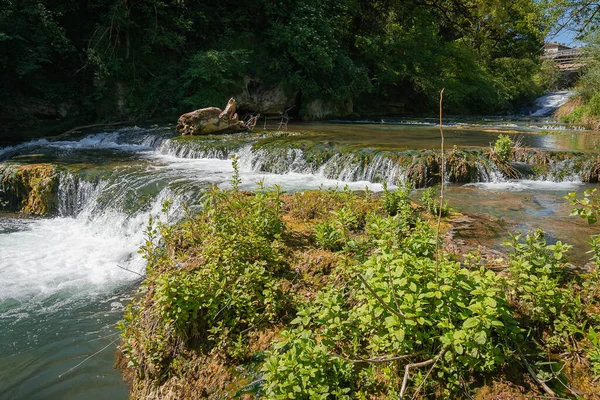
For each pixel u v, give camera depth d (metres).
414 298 2.83
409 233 4.40
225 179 8.51
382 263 3.15
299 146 9.88
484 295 2.81
